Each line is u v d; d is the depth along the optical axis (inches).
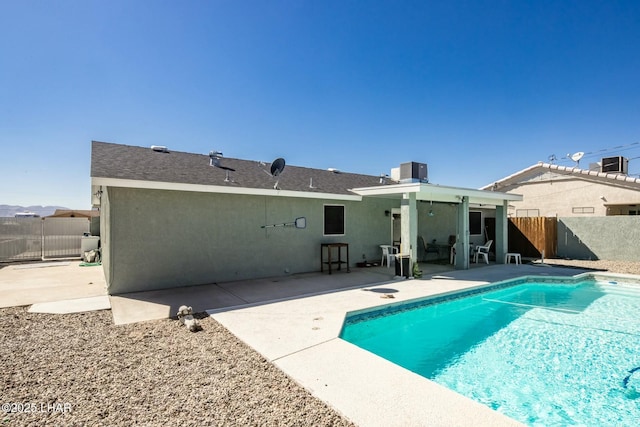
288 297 319.6
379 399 133.9
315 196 453.7
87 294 329.4
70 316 256.5
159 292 339.9
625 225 619.5
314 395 137.8
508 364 215.0
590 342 252.2
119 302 298.0
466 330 282.8
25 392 141.3
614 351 234.7
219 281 397.1
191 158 468.8
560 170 840.3
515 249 724.0
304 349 189.5
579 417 155.0
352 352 185.0
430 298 332.5
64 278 419.5
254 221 426.0
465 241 522.3
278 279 420.8
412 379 152.6
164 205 359.3
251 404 131.3
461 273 478.3
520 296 397.4
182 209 370.9
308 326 231.3
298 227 459.2
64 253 654.5
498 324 297.4
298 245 469.4
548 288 435.2
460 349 241.0
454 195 502.0
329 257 464.8
